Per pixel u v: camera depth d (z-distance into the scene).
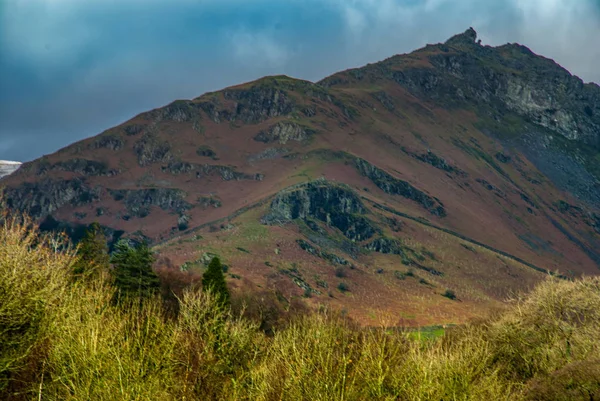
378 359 26.38
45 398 20.06
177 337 25.38
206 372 25.73
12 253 21.00
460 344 36.31
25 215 22.78
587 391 31.61
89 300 23.58
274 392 25.70
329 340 27.23
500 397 31.98
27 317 20.64
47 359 21.62
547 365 39.75
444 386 28.70
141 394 19.91
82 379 19.69
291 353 27.19
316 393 23.84
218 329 30.30
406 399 26.73
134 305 25.88
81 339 20.62
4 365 19.42
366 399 24.78
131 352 21.47
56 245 23.45
